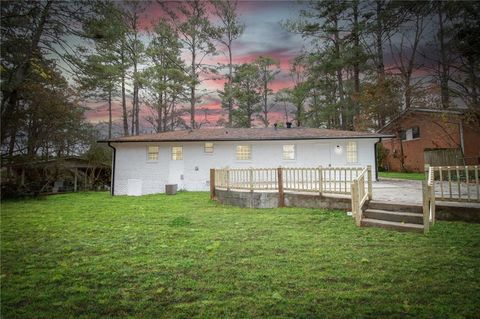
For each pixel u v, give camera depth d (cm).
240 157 1847
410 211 687
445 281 367
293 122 4406
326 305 313
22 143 2061
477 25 1672
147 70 2703
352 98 2914
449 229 609
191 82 3009
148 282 383
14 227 764
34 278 403
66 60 1345
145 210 1062
